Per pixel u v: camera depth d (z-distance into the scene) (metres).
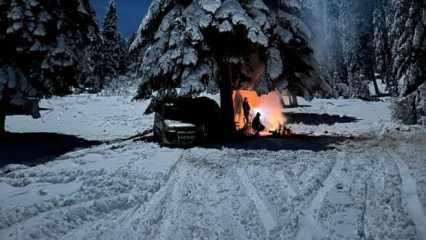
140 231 7.61
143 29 20.02
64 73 19.73
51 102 48.59
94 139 22.91
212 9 17.02
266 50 18.44
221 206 8.95
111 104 46.97
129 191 10.19
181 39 17.84
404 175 11.20
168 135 17.48
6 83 18.17
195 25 17.42
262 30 17.77
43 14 18.67
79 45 20.95
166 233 7.50
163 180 11.23
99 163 13.75
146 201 9.51
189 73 17.94
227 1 17.39
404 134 20.61
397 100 26.31
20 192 10.29
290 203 9.08
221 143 17.61
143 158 14.55
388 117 31.39
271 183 10.80
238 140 18.38
